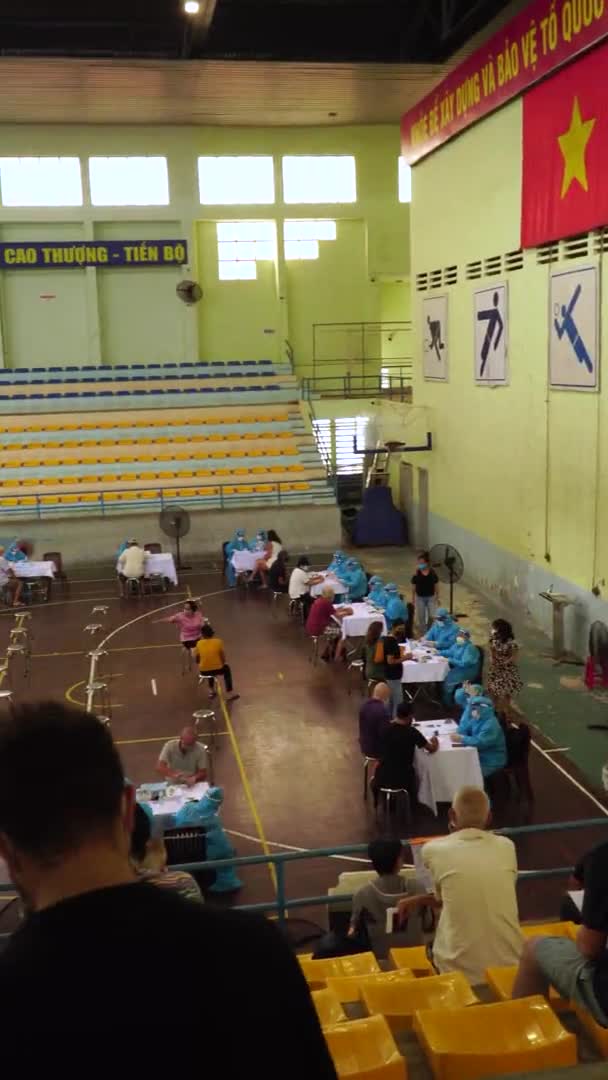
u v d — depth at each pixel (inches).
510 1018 167.3
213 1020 53.2
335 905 345.7
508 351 838.5
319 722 621.6
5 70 1095.0
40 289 1425.9
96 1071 51.4
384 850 298.7
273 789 528.7
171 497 1178.6
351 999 219.5
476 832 239.8
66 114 1316.4
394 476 1256.2
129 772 550.0
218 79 1148.5
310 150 1433.3
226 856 425.4
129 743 592.4
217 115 1336.1
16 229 1414.9
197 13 944.3
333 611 738.2
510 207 816.9
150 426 1320.1
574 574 732.7
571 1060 158.1
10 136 1376.7
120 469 1245.7
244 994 54.2
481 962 228.1
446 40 1103.0
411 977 232.5
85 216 1406.3
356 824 487.2
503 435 863.7
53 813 55.9
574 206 688.4
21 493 1187.3
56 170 1398.9
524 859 449.4
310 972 260.8
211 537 1136.2
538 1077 101.7
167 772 462.9
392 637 614.5
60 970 53.1
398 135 1441.9
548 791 517.0
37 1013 52.0
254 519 1143.0
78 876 56.7
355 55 1234.0
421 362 1085.8
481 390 912.3
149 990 52.9
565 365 724.7
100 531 1109.1
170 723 623.8
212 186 1430.9
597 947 160.4
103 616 887.1
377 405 1208.2
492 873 233.0
